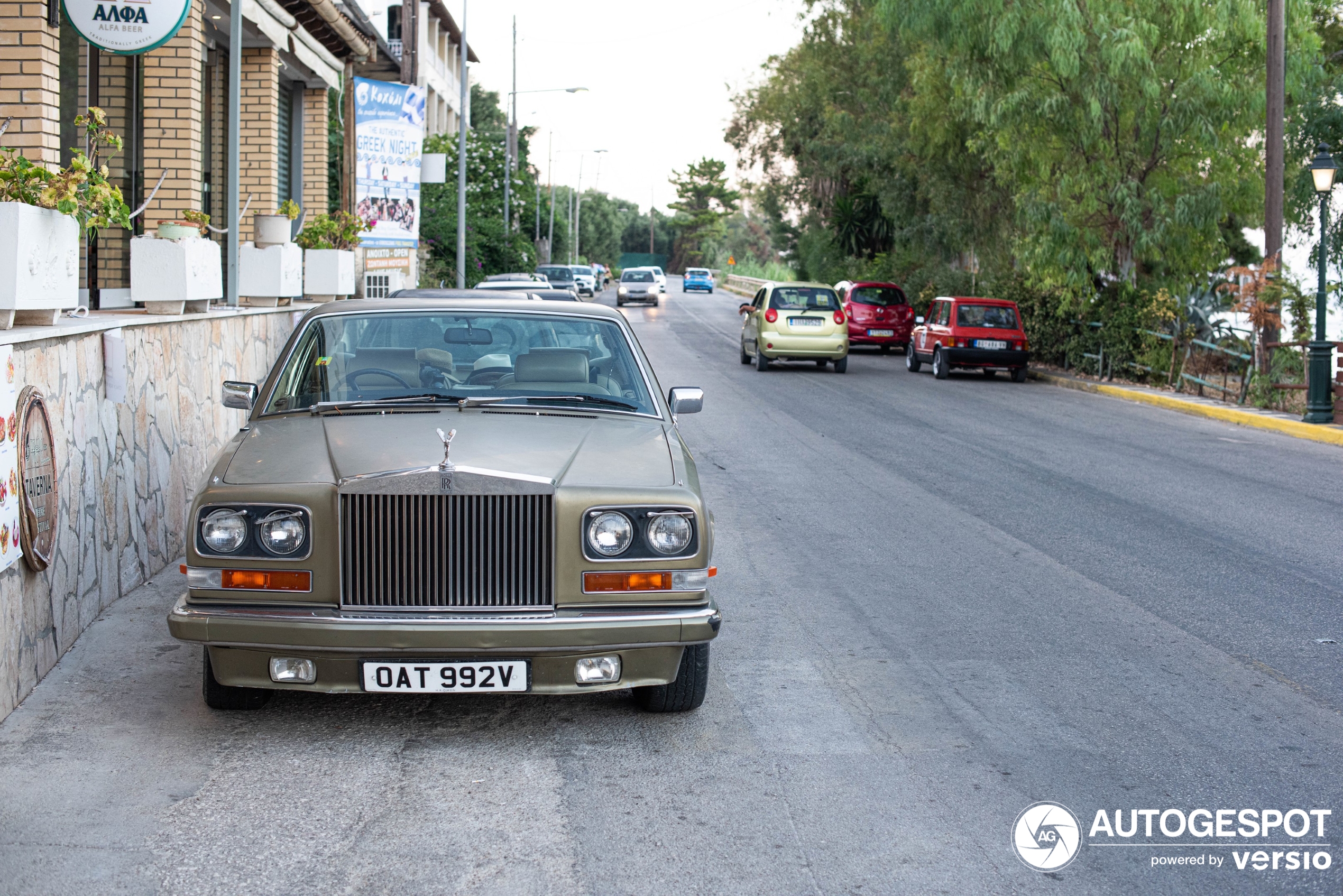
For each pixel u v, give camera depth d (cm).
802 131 4003
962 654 623
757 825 417
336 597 453
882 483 1155
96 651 581
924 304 3584
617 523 464
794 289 2461
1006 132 2341
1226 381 1995
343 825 408
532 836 404
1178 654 631
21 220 556
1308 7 2245
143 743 475
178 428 806
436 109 5941
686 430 1504
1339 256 2486
